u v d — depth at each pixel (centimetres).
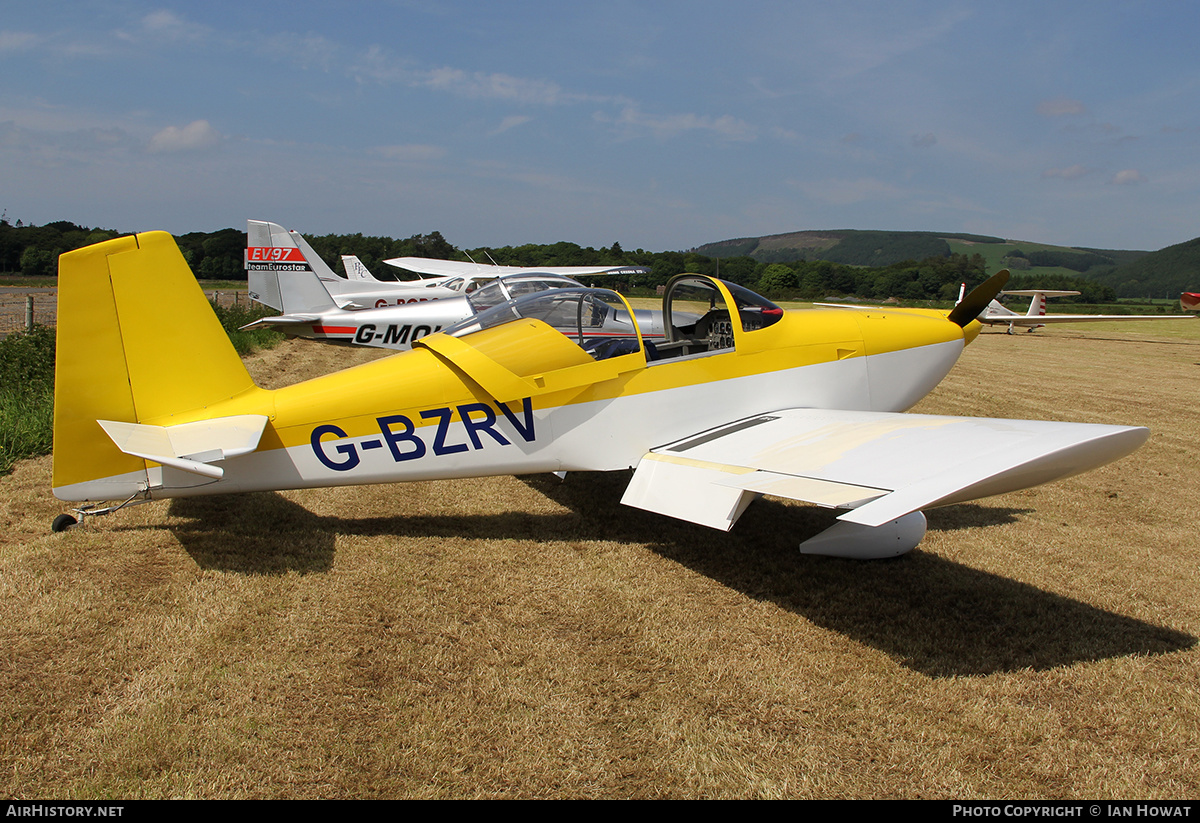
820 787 242
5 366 794
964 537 500
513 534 474
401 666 307
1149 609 385
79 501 406
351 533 465
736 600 381
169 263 407
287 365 1207
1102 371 1463
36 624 325
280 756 249
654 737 266
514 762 251
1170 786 246
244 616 343
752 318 521
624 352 485
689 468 428
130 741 252
